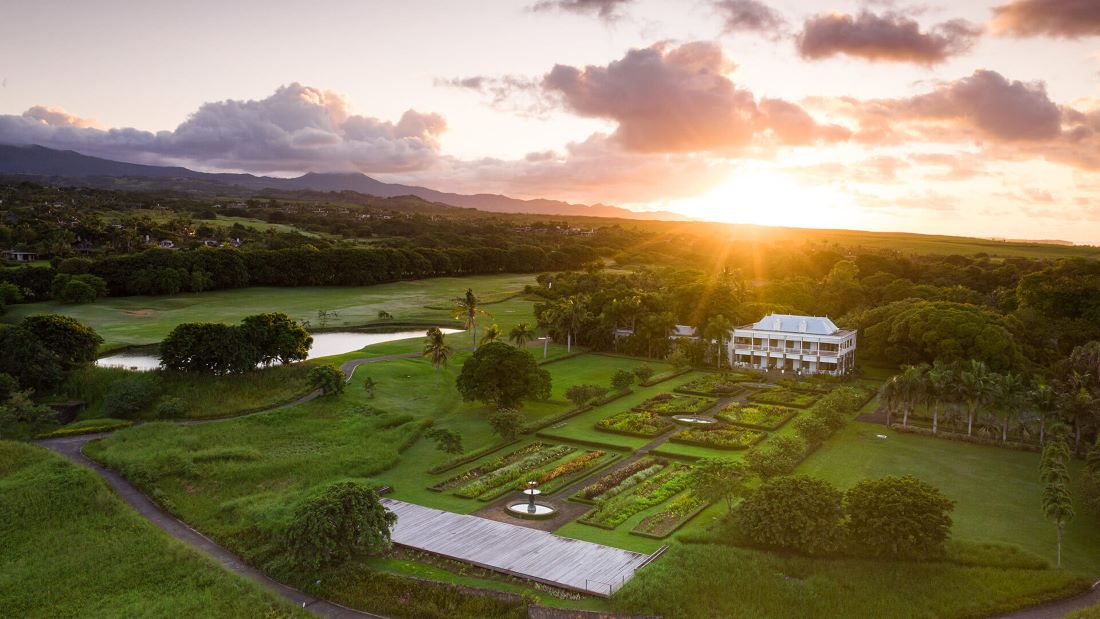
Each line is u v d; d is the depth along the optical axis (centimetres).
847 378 15512
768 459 8575
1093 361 12812
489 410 12588
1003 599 6569
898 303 18112
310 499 7519
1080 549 7531
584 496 8738
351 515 7200
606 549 7319
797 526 7006
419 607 6531
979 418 11675
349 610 6669
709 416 12488
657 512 8262
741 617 6269
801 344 16162
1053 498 7212
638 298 19438
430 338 14800
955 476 9581
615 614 6172
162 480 9131
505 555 7200
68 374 12631
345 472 9506
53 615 6631
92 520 8131
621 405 13162
